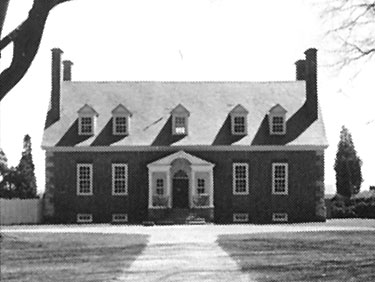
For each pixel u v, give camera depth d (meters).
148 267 19.64
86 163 52.38
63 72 56.75
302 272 17.95
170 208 50.69
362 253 23.53
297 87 57.06
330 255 22.89
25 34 12.22
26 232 35.84
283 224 48.41
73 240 29.91
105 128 53.28
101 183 52.38
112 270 18.84
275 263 20.48
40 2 12.18
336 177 76.88
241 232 37.19
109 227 44.88
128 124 53.16
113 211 52.22
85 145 52.19
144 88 56.62
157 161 51.34
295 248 25.86
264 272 18.11
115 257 22.83
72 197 52.22
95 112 53.16
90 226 46.75
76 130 53.12
